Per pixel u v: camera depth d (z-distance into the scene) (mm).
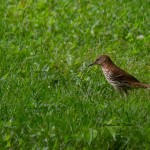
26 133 12516
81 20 18500
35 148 11961
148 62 16375
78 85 14867
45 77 15141
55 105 13477
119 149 11867
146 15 18828
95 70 15586
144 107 13227
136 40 17453
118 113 12945
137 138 11984
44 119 12820
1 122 12781
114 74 14344
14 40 17359
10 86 14492
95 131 11680
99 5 19453
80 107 13328
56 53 16688
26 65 15789
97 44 17406
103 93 14492
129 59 16453
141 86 14188
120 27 18078
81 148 11867
